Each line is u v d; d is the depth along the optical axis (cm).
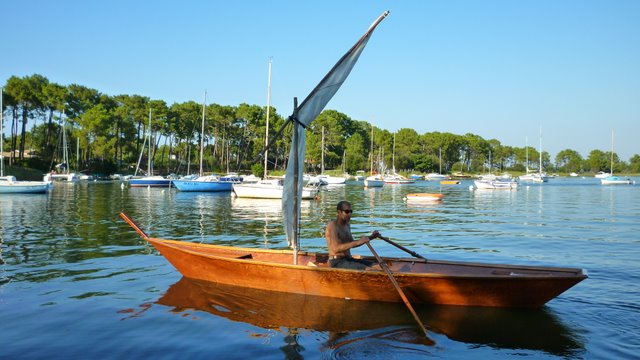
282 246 1266
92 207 2377
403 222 1917
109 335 599
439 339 587
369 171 9606
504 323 642
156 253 1113
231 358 532
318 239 1405
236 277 823
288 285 781
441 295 711
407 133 11762
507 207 2762
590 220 1997
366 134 10775
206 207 2505
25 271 926
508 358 530
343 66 787
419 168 10875
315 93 780
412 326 632
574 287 820
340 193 4409
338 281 739
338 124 9650
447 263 796
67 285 826
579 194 4397
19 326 628
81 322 645
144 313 683
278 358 532
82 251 1136
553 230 1645
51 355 537
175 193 3834
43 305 715
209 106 7831
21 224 1645
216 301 741
